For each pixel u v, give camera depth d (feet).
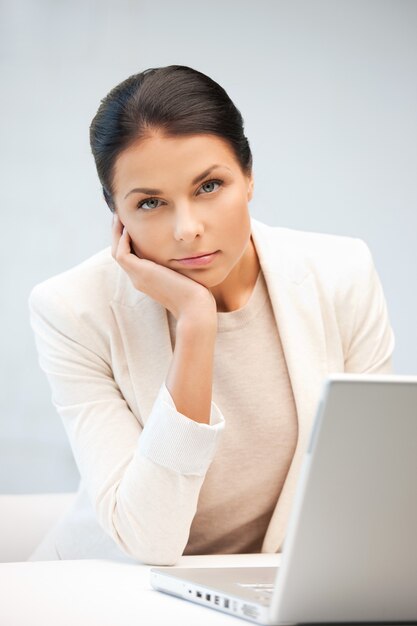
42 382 15.51
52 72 15.67
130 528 5.42
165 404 5.37
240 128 5.69
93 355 6.30
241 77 15.31
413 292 15.37
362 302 6.64
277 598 3.62
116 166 5.53
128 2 15.48
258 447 6.42
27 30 15.69
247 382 6.40
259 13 15.34
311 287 6.47
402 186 15.40
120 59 15.51
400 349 15.31
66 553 6.68
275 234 6.70
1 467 15.42
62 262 15.67
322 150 15.33
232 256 5.70
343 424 3.44
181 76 5.51
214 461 6.38
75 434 6.08
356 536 3.59
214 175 5.46
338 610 3.72
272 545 6.29
